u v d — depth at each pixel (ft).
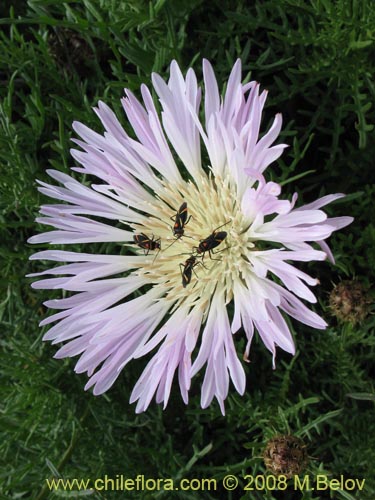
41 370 0.64
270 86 0.62
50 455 0.65
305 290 0.42
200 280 0.50
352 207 0.59
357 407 0.60
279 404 0.58
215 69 0.62
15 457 0.66
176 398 0.66
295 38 0.57
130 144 0.50
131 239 0.52
